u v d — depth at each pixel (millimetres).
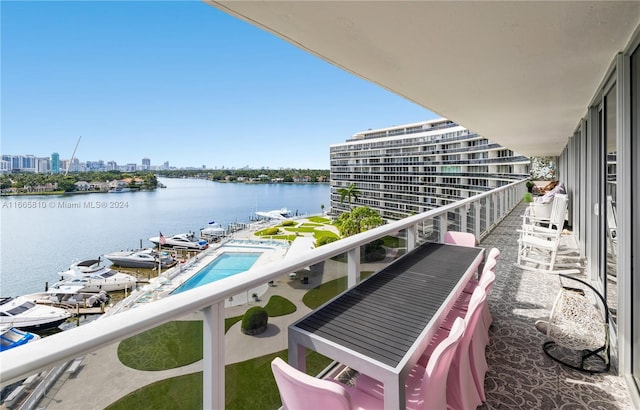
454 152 46688
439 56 2201
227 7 1523
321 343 1445
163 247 37031
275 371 1171
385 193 60281
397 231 2951
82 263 23094
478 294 1741
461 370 1793
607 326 2293
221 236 44781
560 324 2328
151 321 1030
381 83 2867
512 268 4848
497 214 8633
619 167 2184
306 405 1124
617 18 1662
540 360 2498
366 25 1711
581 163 5027
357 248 2346
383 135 64688
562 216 4605
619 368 2258
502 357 2551
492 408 1993
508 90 3119
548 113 4305
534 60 2289
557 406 2002
